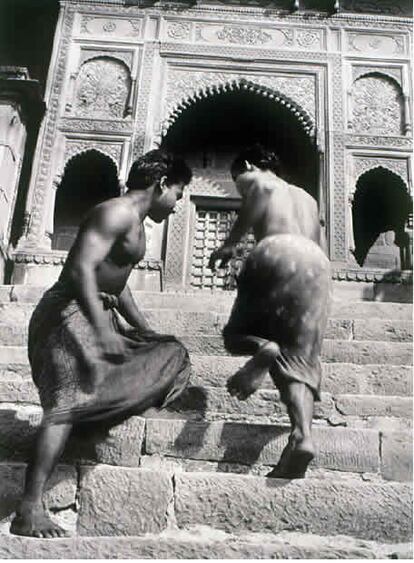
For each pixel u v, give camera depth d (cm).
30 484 276
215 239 1296
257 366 298
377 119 1292
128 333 345
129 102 1270
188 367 349
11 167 1118
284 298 312
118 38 1324
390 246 1345
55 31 1330
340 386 429
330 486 294
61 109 1249
